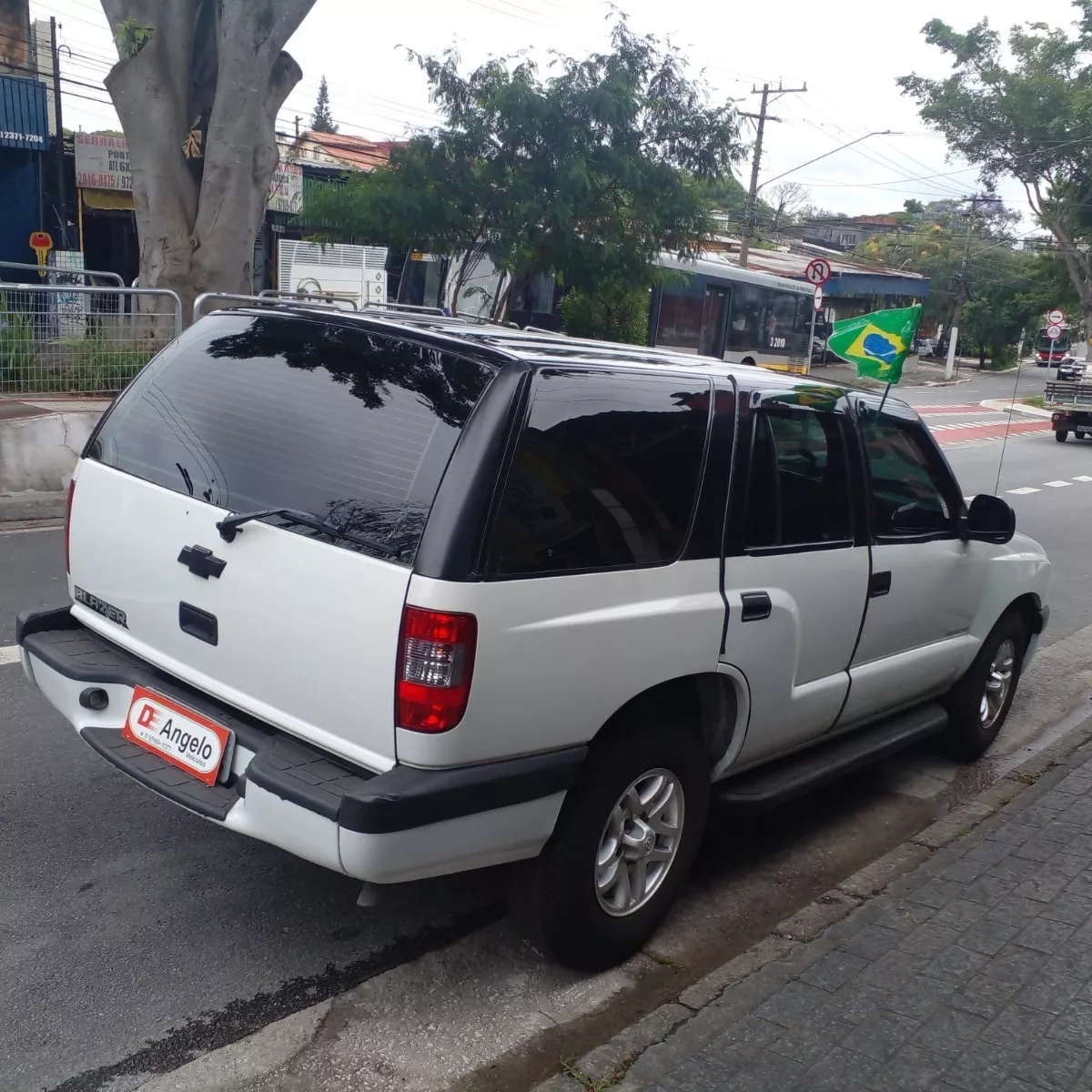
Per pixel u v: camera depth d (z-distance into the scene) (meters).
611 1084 2.78
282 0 12.20
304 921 3.57
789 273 37.22
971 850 4.20
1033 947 3.46
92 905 3.56
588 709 3.02
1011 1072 2.85
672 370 3.39
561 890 3.15
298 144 22.88
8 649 5.73
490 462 2.77
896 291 44.50
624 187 15.41
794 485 3.78
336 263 16.27
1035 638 5.77
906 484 4.46
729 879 4.19
